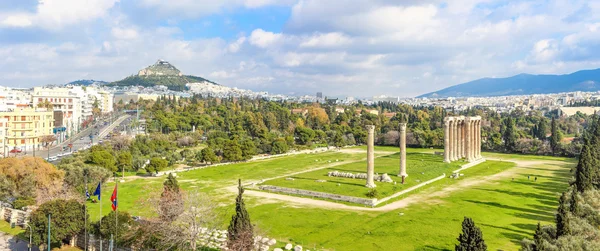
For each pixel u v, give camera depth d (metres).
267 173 141.12
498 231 75.12
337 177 126.19
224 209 90.75
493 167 155.62
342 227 78.31
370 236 72.94
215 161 161.50
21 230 77.56
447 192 109.75
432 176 129.88
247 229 59.25
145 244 64.50
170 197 70.38
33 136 195.50
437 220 82.31
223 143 182.12
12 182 91.12
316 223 81.00
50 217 66.06
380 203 97.50
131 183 122.69
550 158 184.38
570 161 173.88
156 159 137.88
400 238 71.62
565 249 50.91
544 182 123.94
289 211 89.94
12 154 170.50
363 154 198.12
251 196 105.31
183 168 152.38
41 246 67.06
